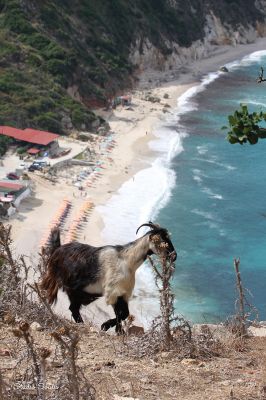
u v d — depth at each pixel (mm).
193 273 61000
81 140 99062
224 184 85000
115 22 140500
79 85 117500
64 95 109812
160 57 146250
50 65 114688
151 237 13070
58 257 13758
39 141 90312
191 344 11523
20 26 121688
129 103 119312
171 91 129875
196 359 11297
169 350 11516
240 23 176875
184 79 139375
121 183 83812
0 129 92438
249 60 159375
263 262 63844
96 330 13047
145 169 89500
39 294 9555
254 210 76875
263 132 9664
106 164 90062
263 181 86188
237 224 72938
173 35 153875
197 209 76875
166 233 13172
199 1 167750
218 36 169875
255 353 11867
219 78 141500
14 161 86500
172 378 9977
